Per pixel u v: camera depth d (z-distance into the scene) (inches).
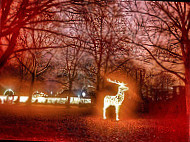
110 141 293.9
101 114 703.1
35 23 365.7
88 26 446.3
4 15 343.0
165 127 429.7
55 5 354.6
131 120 551.2
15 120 456.8
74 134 333.1
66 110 827.4
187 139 314.3
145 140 306.8
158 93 917.2
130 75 919.7
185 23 521.7
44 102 1331.2
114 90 940.0
